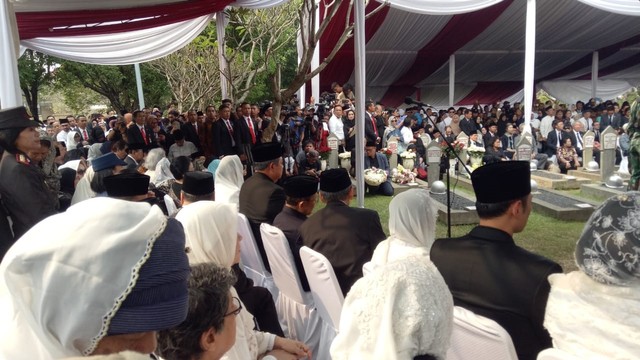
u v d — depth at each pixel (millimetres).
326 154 9547
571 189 8648
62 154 7102
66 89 24750
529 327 1695
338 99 12477
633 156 6121
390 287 1114
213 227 2092
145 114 9914
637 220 1387
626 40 17266
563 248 5254
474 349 1651
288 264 2990
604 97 22359
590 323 1442
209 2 8203
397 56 17547
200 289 1252
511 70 20047
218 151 8828
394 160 9648
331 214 2977
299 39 11758
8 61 3678
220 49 9828
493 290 1755
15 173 2830
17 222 2881
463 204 6977
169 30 10266
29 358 843
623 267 1387
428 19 14578
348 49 16391
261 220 3703
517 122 14375
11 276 808
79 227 826
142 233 845
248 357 1822
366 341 1105
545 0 13859
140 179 3273
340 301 2584
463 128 12797
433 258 1983
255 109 10023
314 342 3012
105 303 796
